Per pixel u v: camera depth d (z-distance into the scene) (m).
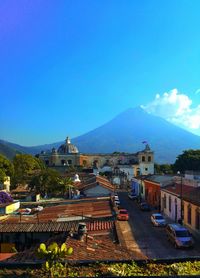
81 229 17.89
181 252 30.67
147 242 34.81
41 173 75.81
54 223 26.42
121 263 10.77
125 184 116.44
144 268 10.41
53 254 9.60
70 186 73.38
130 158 161.00
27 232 24.84
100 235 22.52
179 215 44.16
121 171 138.50
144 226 43.50
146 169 148.75
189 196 40.16
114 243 18.77
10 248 25.23
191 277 8.46
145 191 70.31
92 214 33.88
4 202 55.16
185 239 31.81
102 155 163.50
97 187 63.22
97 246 16.92
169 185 53.94
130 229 41.50
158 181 59.69
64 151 175.50
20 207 53.34
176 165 122.12
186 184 48.56
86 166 159.62
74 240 17.12
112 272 9.80
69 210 38.62
